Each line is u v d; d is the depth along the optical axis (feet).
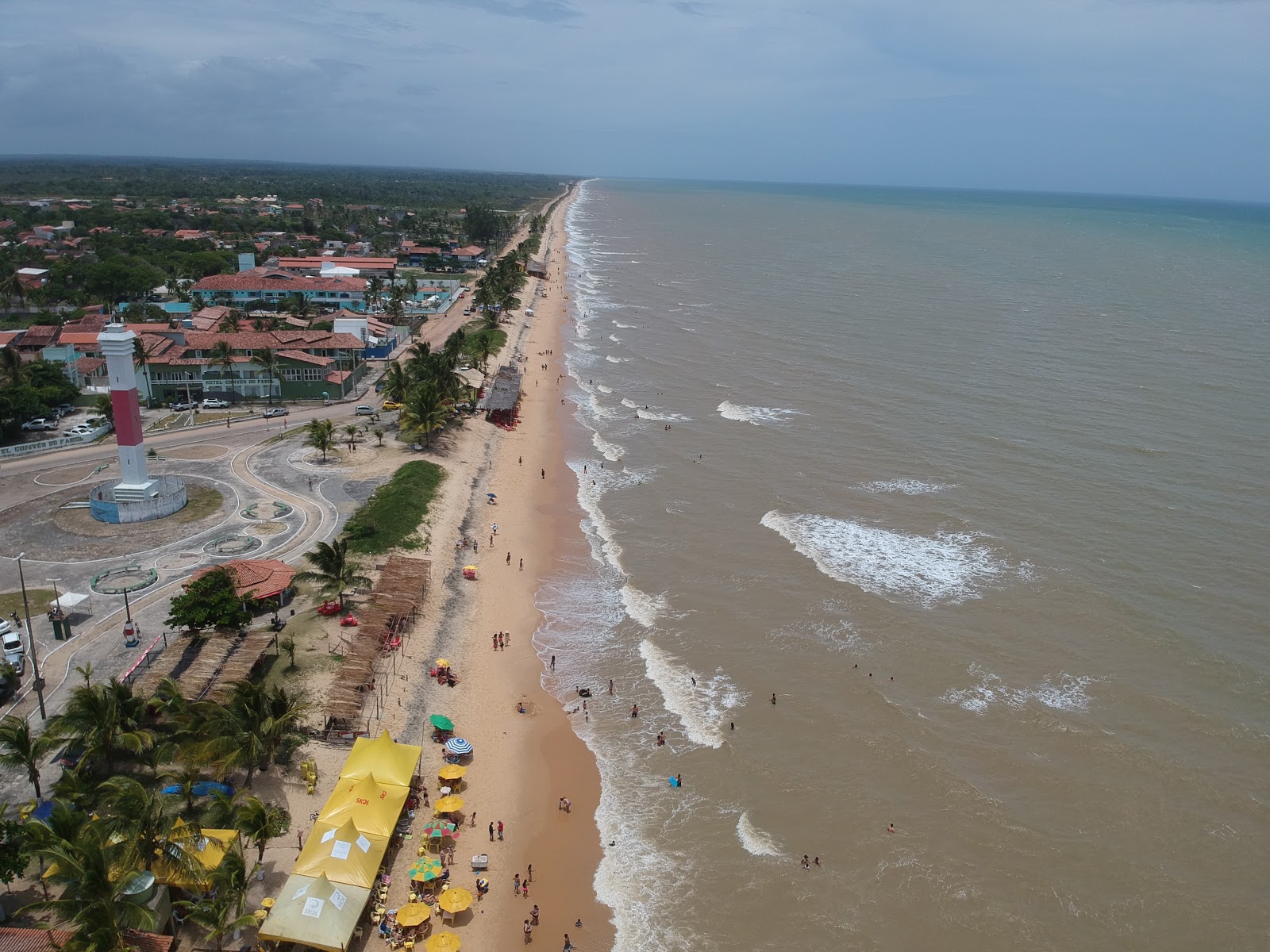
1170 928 121.29
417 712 167.32
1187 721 161.17
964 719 163.53
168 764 139.54
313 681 169.48
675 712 170.19
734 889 129.80
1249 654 179.83
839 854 135.33
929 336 447.83
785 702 170.91
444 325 502.79
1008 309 522.47
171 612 172.14
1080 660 179.32
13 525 227.20
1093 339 438.40
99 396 339.77
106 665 167.12
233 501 247.70
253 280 512.22
